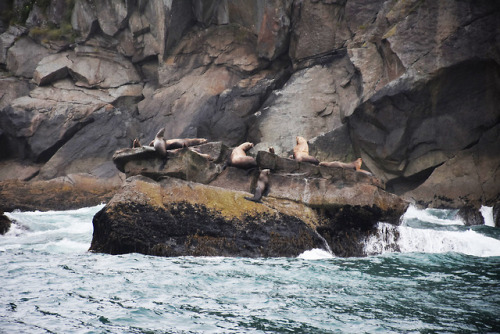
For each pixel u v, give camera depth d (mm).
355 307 20578
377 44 61344
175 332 17594
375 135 58438
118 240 29984
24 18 77438
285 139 64500
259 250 30422
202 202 30984
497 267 27984
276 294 22219
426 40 55719
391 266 28016
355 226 33031
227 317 19219
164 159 32469
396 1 61719
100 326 17922
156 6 72250
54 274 25000
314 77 67062
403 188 58875
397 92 55188
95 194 61875
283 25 68438
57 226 43406
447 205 53438
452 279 25234
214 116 68062
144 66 75812
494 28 52938
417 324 18688
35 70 71812
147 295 21703
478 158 53875
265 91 69312
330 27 66812
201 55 74000
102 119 69562
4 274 24953
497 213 49188
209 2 73312
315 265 27922
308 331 17938
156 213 30250
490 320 19125
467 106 54719
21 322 18031
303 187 33031
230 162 34406
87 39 74562
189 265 27203
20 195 59531
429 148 56375
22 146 68188
